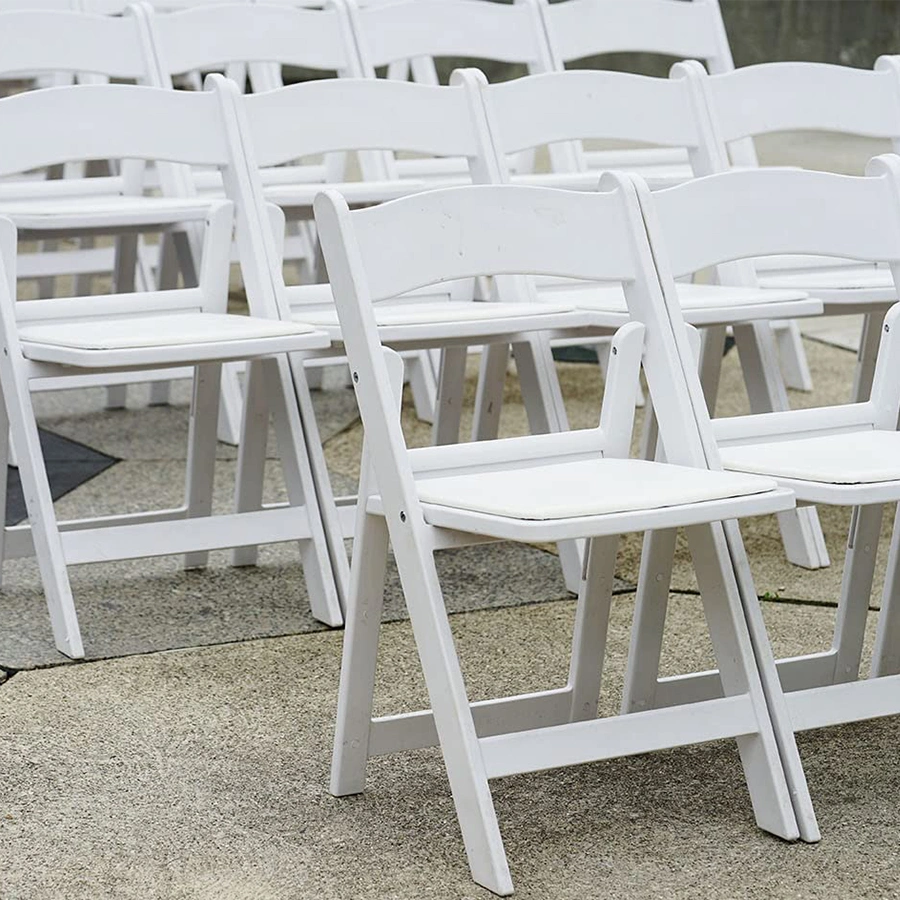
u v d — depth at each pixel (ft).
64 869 11.88
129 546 17.16
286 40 22.25
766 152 50.31
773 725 12.76
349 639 12.97
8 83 32.81
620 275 13.55
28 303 17.22
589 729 12.07
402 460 12.06
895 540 14.73
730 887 11.67
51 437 25.84
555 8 23.47
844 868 11.98
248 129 18.22
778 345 29.53
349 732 13.14
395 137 18.79
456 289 19.48
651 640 14.14
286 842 12.39
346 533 18.29
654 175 24.49
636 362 13.47
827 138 53.62
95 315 17.56
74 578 19.19
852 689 13.16
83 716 14.89
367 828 12.65
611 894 11.54
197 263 25.35
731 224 14.16
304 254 31.12
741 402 28.45
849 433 14.35
